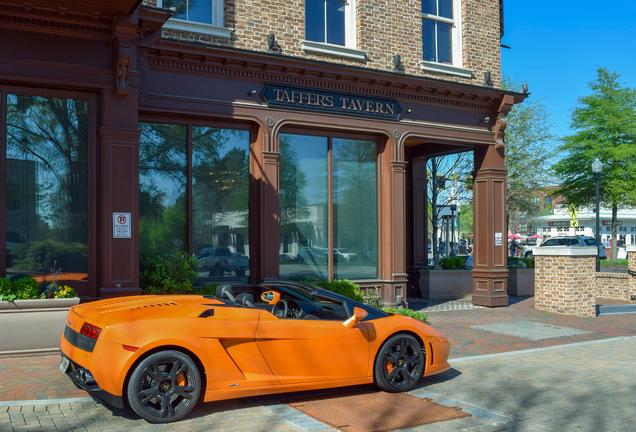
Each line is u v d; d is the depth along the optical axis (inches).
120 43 323.9
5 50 309.6
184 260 387.2
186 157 415.8
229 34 423.2
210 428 183.2
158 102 390.3
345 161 492.4
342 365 222.8
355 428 186.5
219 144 431.2
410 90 493.7
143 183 401.7
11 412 194.1
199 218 421.7
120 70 327.6
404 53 505.0
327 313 238.2
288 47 449.1
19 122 327.3
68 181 337.7
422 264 646.5
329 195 479.5
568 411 210.4
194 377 190.5
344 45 490.3
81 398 209.8
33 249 328.8
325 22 481.1
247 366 202.8
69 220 337.4
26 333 288.4
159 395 185.0
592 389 241.9
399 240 497.4
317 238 475.5
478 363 293.9
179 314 198.7
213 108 410.6
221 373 196.4
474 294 553.0
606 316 495.8
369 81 470.3
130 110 337.4
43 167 332.5
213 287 397.4
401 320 243.8
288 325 213.8
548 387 244.5
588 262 495.5
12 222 325.1
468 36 543.8
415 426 190.7
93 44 330.0
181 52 391.9
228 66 413.4
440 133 512.4
